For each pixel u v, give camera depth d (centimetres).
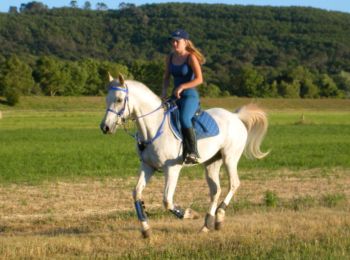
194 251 934
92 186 1745
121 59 17612
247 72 11419
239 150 1173
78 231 1138
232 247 956
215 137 1102
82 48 18500
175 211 1106
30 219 1277
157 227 1126
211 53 17812
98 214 1321
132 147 3128
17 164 2300
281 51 18175
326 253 905
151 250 943
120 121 1007
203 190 1659
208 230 1092
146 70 9438
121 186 1745
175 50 1059
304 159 2492
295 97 11400
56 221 1249
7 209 1394
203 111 1114
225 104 9231
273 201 1398
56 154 2711
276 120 6412
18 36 18300
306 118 6881
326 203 1410
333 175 2016
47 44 18112
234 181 1158
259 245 958
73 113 7500
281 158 2530
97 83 10656
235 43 18938
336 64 16562
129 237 1037
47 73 10225
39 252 931
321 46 18525
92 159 2492
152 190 1658
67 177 1945
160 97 1074
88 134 4194
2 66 9625
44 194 1598
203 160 1093
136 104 1016
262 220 1161
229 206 1385
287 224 1119
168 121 1037
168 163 1035
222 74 13075
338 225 1109
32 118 6316
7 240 1017
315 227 1088
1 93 9212
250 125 1215
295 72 12419
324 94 11925
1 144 3341
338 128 5047
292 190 1680
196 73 1051
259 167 2231
